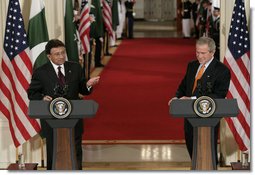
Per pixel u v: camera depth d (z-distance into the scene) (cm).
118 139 1541
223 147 1333
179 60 2841
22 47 1209
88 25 1872
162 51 3177
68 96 1091
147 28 4634
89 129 1627
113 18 3039
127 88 2153
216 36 1936
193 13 3725
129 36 3819
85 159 1386
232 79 1232
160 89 2136
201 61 1080
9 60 1220
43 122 1109
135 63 2741
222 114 955
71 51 1470
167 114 1775
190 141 1119
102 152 1437
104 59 2850
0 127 1296
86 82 1116
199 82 1086
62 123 973
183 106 959
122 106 1878
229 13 1273
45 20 1260
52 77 1091
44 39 1255
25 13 1287
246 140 1238
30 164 1165
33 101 964
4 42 1217
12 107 1224
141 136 1565
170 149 1456
